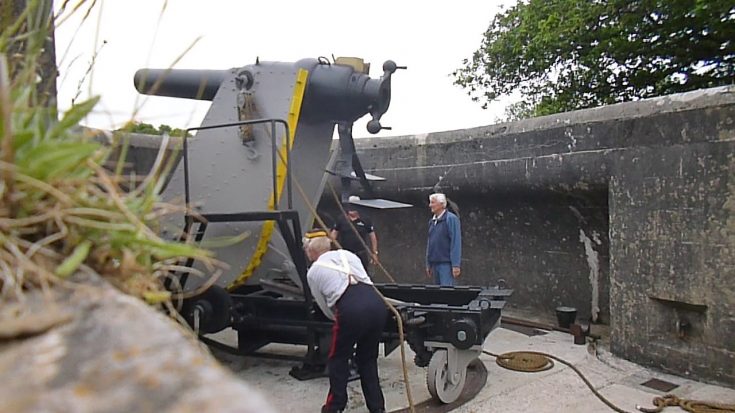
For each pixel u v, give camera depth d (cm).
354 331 367
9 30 104
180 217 442
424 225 823
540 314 703
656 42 1152
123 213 93
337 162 493
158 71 521
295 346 582
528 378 483
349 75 473
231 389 60
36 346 68
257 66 471
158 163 107
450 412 409
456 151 753
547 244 692
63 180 88
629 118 533
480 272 768
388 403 425
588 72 1262
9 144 80
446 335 407
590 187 588
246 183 455
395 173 828
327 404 380
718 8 991
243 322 471
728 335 454
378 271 873
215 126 432
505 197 708
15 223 80
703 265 469
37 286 81
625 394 445
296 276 470
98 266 91
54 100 117
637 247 522
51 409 56
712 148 462
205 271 449
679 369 488
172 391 59
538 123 645
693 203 475
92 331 71
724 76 1149
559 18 1216
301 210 519
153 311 79
